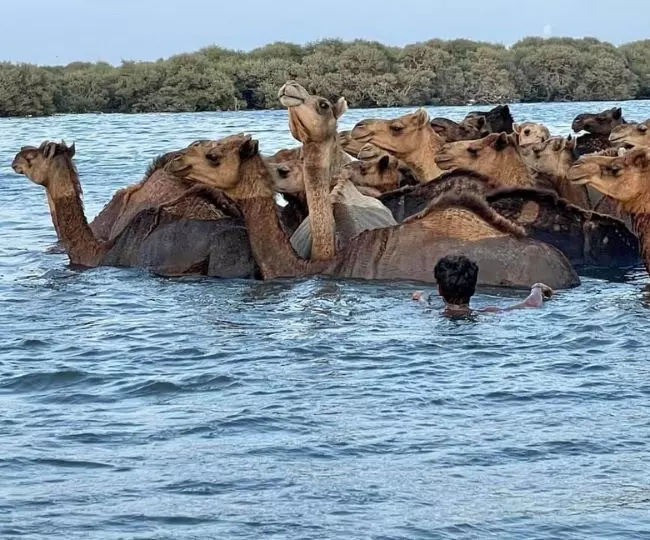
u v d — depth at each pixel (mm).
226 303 25219
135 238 30000
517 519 13445
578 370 19328
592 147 37875
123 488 14469
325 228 27641
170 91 130875
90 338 22266
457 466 15047
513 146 30875
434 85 131000
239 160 27609
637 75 138000
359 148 33438
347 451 15633
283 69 131500
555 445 15711
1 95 126688
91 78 133125
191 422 16938
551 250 26484
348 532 13156
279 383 18906
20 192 49656
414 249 26906
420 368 19625
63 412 17641
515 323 22719
